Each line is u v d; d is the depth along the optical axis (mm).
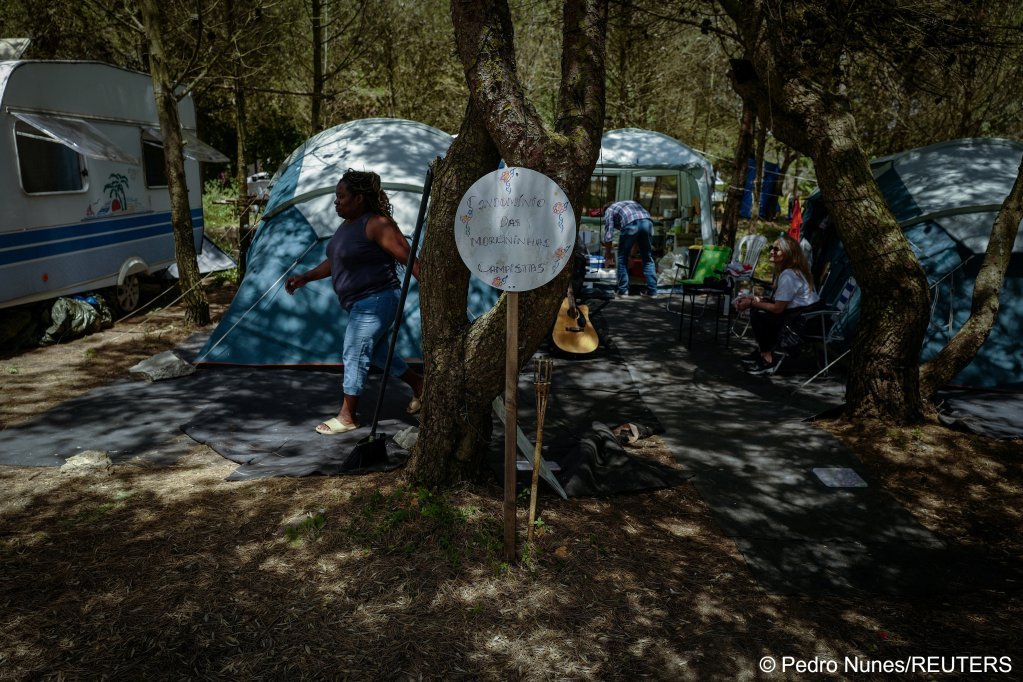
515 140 3662
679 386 7059
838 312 7273
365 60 18875
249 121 20859
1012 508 4695
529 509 4137
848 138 5895
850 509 4656
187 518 4160
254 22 12000
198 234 12000
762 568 3936
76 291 8609
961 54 6656
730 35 7133
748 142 12383
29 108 7805
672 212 12875
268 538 3898
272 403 6203
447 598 3447
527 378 7180
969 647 3336
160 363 6863
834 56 6410
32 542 3896
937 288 7148
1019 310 7023
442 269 4008
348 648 3143
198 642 3146
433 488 4250
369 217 5359
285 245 7516
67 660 3021
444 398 4113
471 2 3695
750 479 5051
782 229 20891
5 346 7742
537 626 3320
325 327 7332
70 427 5656
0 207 7355
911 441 5617
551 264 3395
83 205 8695
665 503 4664
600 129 3850
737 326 9508
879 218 5789
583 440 5176
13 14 11938
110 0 10281
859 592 3762
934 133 10562
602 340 8422
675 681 3045
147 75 10312
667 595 3607
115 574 3590
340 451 5148
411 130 8867
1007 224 6051
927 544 4254
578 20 3910
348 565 3650
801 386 7027
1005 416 6203
